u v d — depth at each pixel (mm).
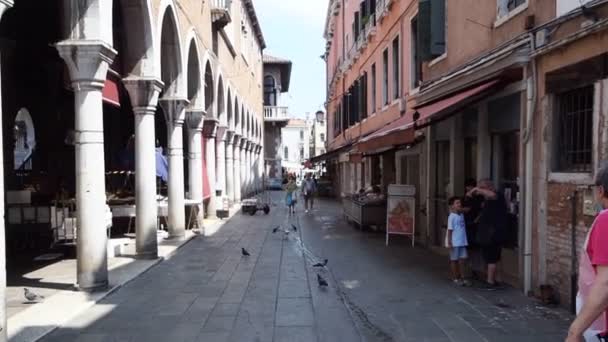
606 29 5832
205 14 17281
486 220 8094
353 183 26344
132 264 10094
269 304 7332
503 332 5980
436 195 12336
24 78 14602
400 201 12797
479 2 9547
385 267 10008
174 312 6953
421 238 13297
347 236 14773
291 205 23312
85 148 7801
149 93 10453
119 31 10508
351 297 7691
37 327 6168
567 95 6914
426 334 5961
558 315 6582
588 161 6441
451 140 11070
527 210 7578
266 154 54438
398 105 15758
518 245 8078
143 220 10664
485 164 9414
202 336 5980
